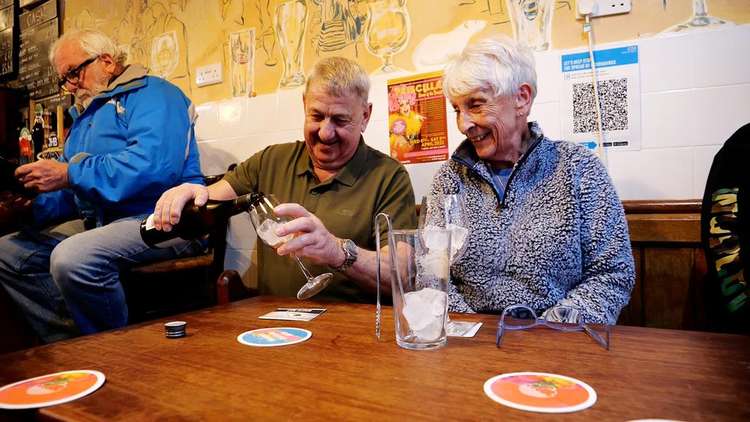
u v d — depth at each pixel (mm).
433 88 1859
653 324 1462
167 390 606
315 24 2113
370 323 927
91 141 1946
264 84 2256
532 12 1682
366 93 1569
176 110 1919
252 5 2273
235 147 2340
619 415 497
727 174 1160
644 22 1536
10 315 2039
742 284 1068
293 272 1537
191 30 2455
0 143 3035
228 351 765
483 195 1324
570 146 1265
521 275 1225
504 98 1229
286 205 978
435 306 750
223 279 1323
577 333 817
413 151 1911
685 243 1420
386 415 512
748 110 1432
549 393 552
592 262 1178
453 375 627
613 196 1197
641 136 1551
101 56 2018
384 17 1953
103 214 1868
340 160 1591
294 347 776
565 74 1639
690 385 571
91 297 1587
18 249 1897
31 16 3080
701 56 1474
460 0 1800
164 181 1820
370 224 1518
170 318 1025
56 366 721
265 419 514
